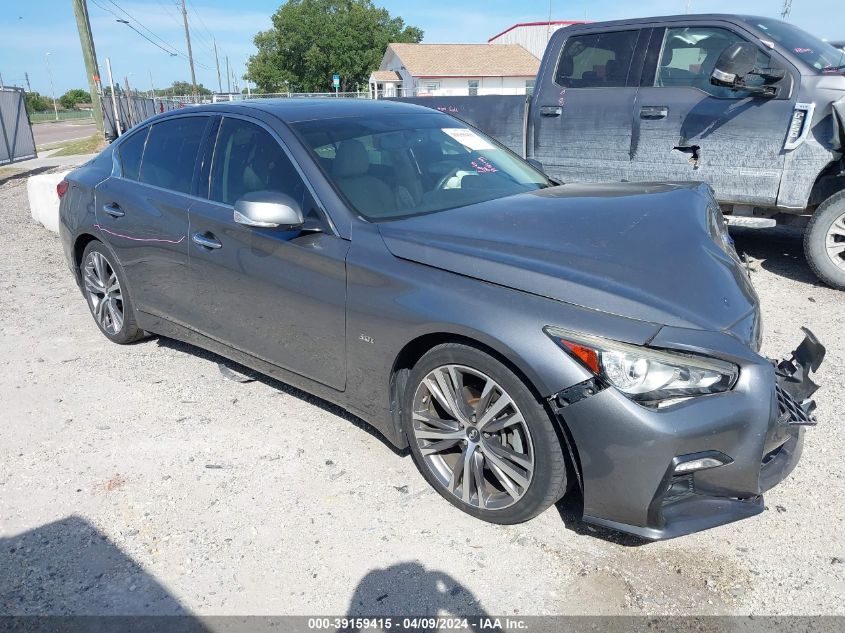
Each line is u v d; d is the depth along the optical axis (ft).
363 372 9.73
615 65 20.27
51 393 13.15
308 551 8.56
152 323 14.03
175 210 12.42
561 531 8.82
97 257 14.99
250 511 9.37
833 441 10.62
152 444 11.17
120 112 90.17
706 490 7.67
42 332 16.51
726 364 7.41
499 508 8.72
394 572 8.16
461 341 8.54
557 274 8.11
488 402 8.55
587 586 7.85
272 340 11.10
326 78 200.13
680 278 8.21
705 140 18.83
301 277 10.18
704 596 7.66
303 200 10.44
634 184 12.12
